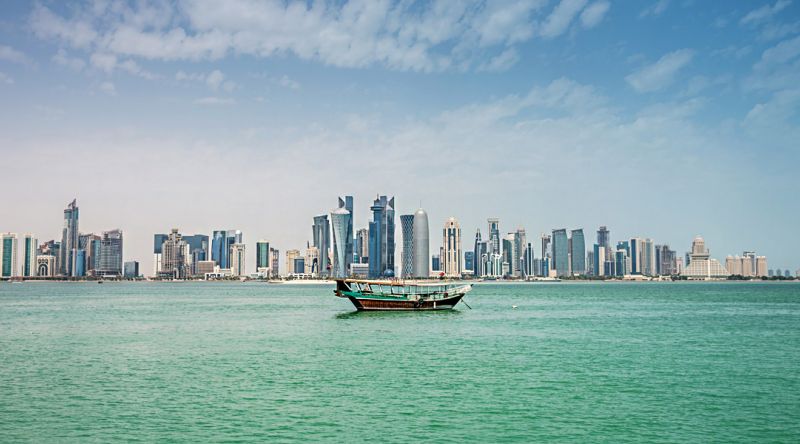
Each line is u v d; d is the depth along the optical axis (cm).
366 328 10825
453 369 6406
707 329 10700
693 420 4425
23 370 6334
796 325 11538
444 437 4053
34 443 3894
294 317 13612
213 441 3947
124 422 4341
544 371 6281
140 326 11412
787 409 4700
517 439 4016
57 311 16188
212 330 10544
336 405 4819
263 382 5688
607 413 4612
